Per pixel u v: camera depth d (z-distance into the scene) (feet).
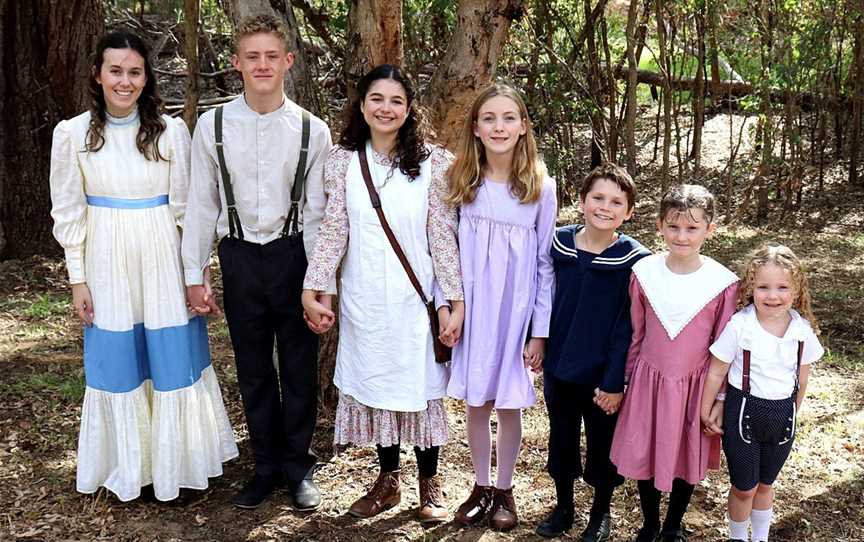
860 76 27.22
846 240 24.18
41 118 22.82
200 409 11.15
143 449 11.05
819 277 21.31
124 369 10.74
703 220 9.27
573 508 10.91
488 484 10.98
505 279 10.05
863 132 29.63
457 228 10.22
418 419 10.37
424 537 10.64
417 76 21.15
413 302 10.08
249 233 10.44
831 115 30.42
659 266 9.62
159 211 10.62
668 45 33.30
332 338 13.41
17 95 22.52
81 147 10.27
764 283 9.17
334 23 19.33
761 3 24.36
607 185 9.59
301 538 10.66
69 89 22.86
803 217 26.27
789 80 24.73
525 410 14.58
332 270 10.22
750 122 33.83
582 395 10.28
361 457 12.64
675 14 26.17
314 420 11.39
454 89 12.66
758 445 9.57
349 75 12.60
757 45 25.08
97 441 10.99
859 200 27.32
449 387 10.25
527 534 10.77
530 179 9.92
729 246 23.75
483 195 10.02
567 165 26.12
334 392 13.75
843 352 17.10
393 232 9.98
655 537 10.37
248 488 11.43
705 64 25.81
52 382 15.60
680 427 9.54
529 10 25.32
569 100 25.77
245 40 9.78
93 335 10.72
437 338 10.23
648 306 9.55
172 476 10.98
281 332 10.90
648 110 36.11
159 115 10.54
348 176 10.14
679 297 9.42
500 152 9.75
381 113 9.79
